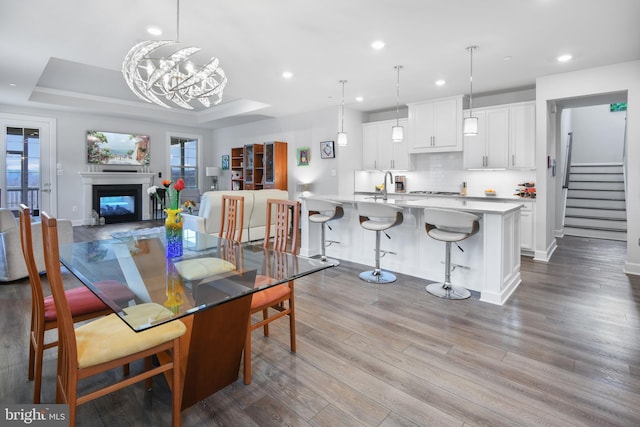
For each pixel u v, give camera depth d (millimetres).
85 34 3291
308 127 7023
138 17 2961
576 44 3535
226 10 2850
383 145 6602
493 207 3371
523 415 1694
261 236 5527
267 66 4199
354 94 5527
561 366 2121
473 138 5438
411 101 5988
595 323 2719
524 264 4500
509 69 4293
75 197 7527
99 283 1906
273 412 1725
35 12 2877
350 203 4551
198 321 1670
